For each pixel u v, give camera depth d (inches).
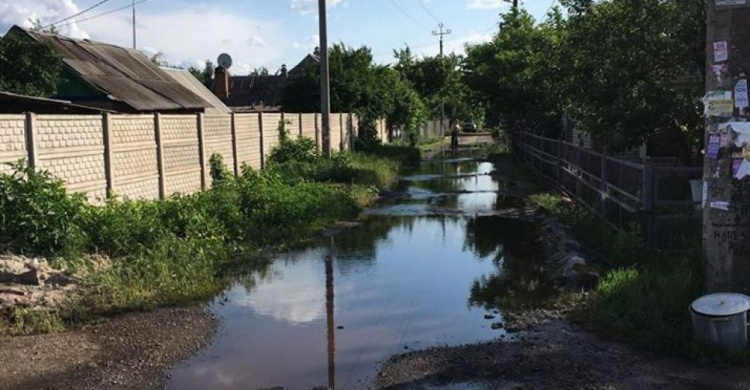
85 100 776.9
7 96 497.4
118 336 258.8
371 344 250.2
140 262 349.4
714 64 236.2
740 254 239.8
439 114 2770.7
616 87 454.9
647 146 557.6
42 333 259.1
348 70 1385.3
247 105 2155.5
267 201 515.2
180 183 570.9
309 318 285.6
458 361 227.1
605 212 466.6
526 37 1191.6
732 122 235.5
